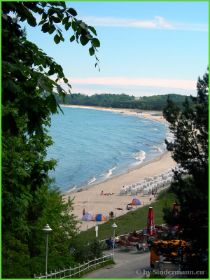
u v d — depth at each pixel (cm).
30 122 671
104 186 8788
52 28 841
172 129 1728
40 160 2192
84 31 805
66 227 3161
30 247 2548
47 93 679
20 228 1984
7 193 1603
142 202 6925
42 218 2533
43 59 838
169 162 11912
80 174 10162
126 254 3388
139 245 3512
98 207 6806
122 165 11650
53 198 2869
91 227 5075
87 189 8500
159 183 8562
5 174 1619
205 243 1573
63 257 2655
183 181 1686
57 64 852
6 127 648
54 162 2284
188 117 1684
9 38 732
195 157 1681
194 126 1677
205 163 1636
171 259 1825
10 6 741
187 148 1688
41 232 2552
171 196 6956
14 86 636
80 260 2914
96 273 2627
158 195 7419
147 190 7975
